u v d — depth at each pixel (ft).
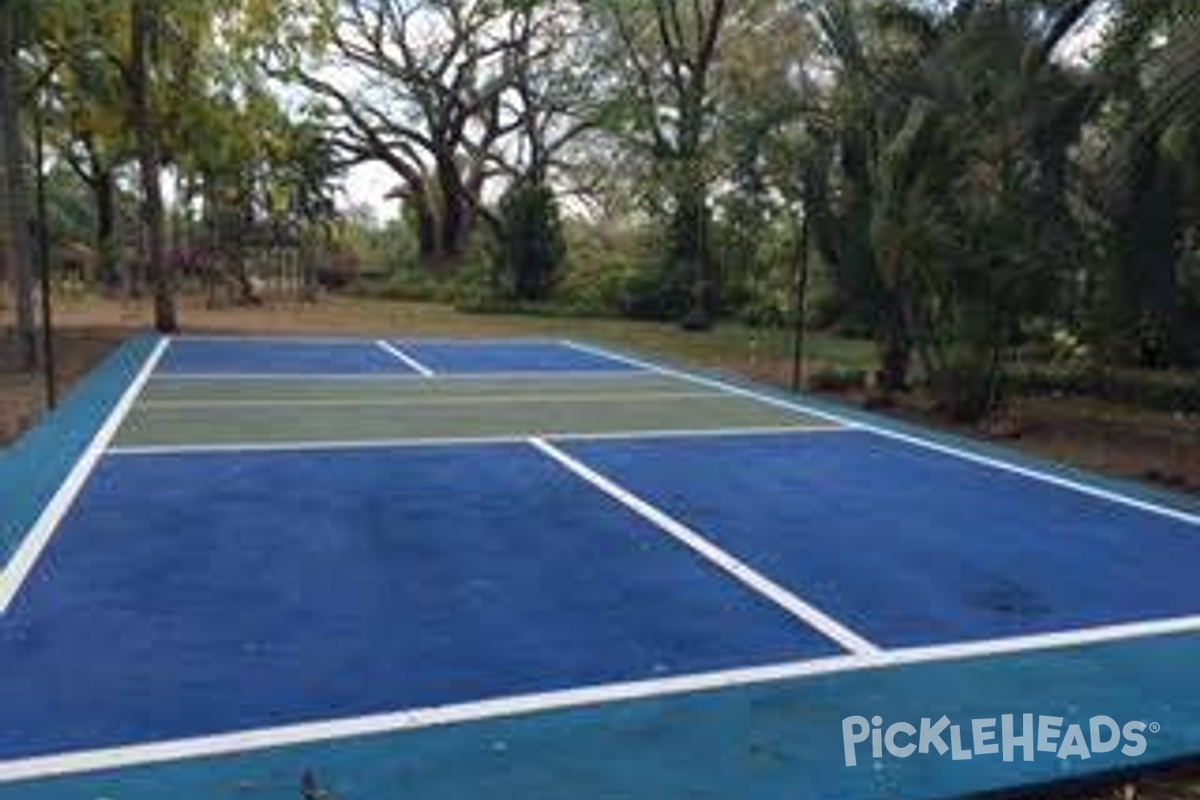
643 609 21.52
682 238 99.76
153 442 36.83
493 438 39.14
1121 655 19.65
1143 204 37.63
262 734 15.97
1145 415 48.06
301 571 23.38
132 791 14.34
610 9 114.11
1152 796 15.17
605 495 30.81
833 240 52.60
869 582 23.56
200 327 81.66
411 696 17.31
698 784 14.70
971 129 44.42
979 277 44.98
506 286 113.50
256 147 80.84
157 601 21.36
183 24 71.82
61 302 107.55
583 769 15.07
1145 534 28.07
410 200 163.43
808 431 42.42
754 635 20.22
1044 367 55.06
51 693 17.20
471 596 22.04
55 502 28.60
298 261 128.57
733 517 28.73
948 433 43.45
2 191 67.56
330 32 114.62
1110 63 37.99
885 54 51.08
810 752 15.66
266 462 34.14
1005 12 44.65
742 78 90.84
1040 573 24.53
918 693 17.79
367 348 69.97
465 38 145.28
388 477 32.45
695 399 50.44
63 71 69.87
